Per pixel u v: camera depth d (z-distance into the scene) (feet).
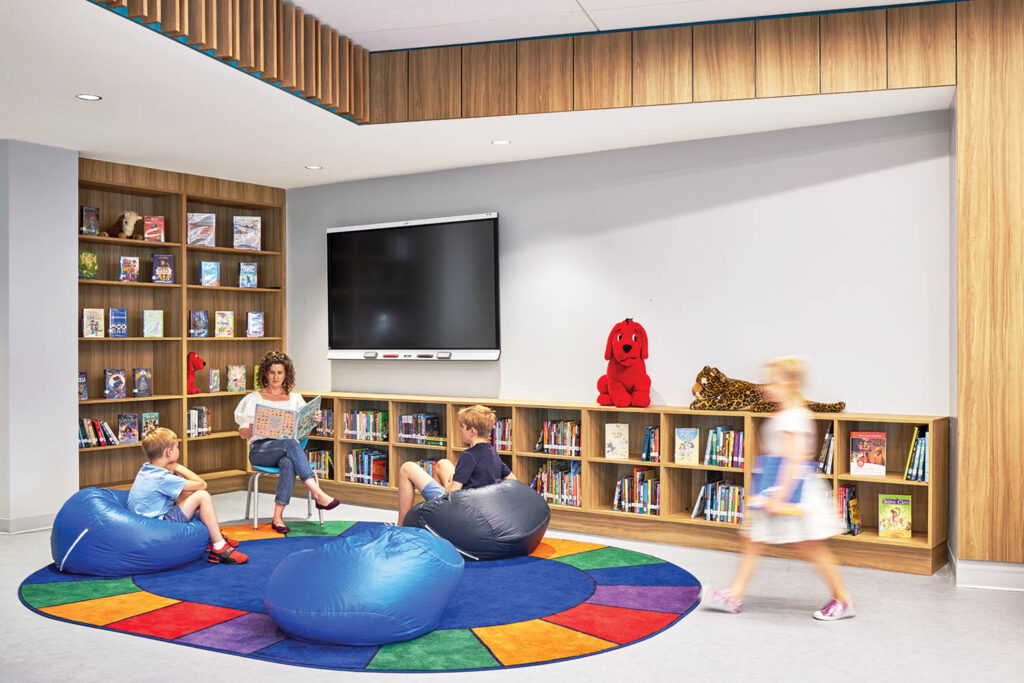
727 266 18.16
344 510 21.06
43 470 18.78
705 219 18.40
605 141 18.67
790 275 17.51
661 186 18.90
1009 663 10.86
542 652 11.05
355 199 23.40
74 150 19.33
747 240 17.95
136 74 14.02
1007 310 14.21
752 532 12.74
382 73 17.39
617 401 18.29
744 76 15.51
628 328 18.19
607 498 19.12
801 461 12.51
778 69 15.33
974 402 14.43
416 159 20.53
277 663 10.68
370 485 21.62
